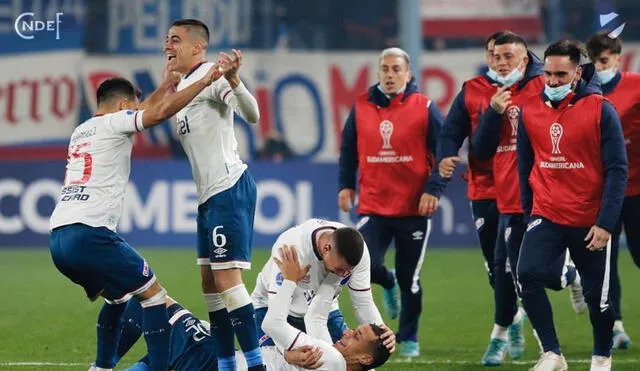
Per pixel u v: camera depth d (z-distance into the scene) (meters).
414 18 57.50
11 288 44.41
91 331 35.59
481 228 32.25
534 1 64.75
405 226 32.66
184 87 25.55
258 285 26.17
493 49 30.56
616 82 32.12
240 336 24.80
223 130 25.34
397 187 32.66
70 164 25.31
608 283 27.14
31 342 33.66
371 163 32.88
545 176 27.05
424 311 39.81
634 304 41.53
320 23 63.78
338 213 56.66
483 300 42.00
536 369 26.73
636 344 33.69
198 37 25.70
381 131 32.69
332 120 62.22
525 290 27.06
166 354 24.61
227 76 24.27
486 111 29.61
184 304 40.16
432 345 33.75
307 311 24.53
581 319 38.28
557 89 26.45
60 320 37.56
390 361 31.02
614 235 31.80
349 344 23.16
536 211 27.22
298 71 62.31
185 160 57.34
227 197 25.14
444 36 64.62
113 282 24.61
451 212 57.34
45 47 62.41
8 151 62.19
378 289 44.62
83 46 62.69
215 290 25.77
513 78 30.09
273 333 23.19
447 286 45.41
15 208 56.84
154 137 61.44
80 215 24.55
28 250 56.06
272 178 56.91
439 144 31.55
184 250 55.50
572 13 64.81
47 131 62.44
